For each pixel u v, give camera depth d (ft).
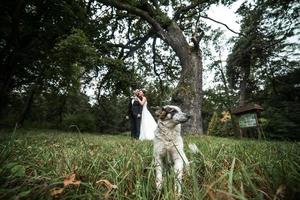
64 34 52.80
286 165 9.07
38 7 50.08
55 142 23.44
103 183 9.50
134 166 10.84
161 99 80.84
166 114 12.48
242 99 88.84
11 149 10.61
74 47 47.09
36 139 25.25
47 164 11.01
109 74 67.31
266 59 78.74
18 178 8.57
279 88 75.97
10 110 79.20
